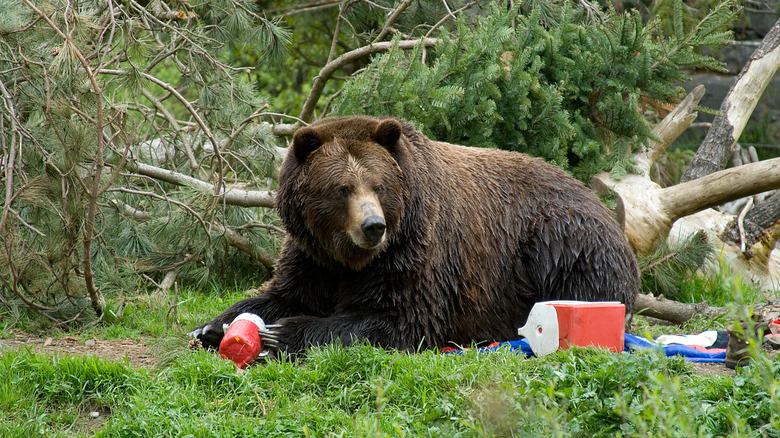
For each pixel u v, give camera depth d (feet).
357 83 47.65
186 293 44.24
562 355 26.25
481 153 36.47
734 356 28.60
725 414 22.12
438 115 46.93
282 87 99.76
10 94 36.55
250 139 46.47
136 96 40.42
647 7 78.13
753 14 97.50
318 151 30.07
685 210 49.08
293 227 31.19
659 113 58.34
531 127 49.78
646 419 21.27
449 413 23.21
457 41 47.85
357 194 28.76
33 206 34.81
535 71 48.75
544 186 36.19
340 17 63.16
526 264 35.58
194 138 50.16
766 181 46.47
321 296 33.42
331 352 27.02
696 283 50.31
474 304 33.53
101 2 45.39
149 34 50.06
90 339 34.47
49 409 24.91
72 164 33.40
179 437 22.27
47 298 36.01
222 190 45.32
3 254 33.22
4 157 34.91
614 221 36.88
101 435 22.59
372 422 22.15
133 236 44.29
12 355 26.76
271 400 25.02
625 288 35.09
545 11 57.77
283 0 89.86
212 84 48.01
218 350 31.76
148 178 43.88
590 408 22.94
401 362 26.45
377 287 31.07
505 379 24.57
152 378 26.35
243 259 49.52
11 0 37.17
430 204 31.58
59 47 34.73
